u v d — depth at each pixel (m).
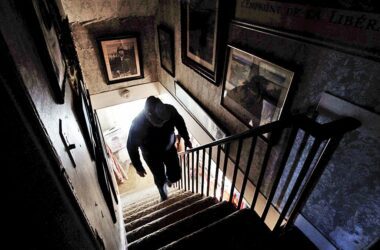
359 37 1.31
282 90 2.01
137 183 5.95
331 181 1.73
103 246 1.00
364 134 1.41
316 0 1.50
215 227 1.69
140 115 2.33
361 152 1.46
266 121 2.34
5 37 0.48
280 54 1.95
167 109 2.15
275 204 2.49
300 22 1.66
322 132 1.07
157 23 4.52
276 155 2.29
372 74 1.30
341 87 1.51
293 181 2.14
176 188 4.77
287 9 1.73
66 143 0.87
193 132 4.36
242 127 2.83
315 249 1.98
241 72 2.51
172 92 4.89
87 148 1.58
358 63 1.37
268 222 2.68
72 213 0.64
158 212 2.79
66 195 0.60
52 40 1.15
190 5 3.10
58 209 0.58
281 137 2.15
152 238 1.95
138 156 2.66
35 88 0.64
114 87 5.11
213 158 3.87
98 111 6.13
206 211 2.12
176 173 3.06
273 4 1.84
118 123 6.62
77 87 1.78
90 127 1.93
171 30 4.01
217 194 4.39
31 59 0.69
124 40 4.52
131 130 2.42
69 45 1.94
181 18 3.38
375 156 1.39
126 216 3.27
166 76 4.94
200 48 3.18
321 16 1.50
